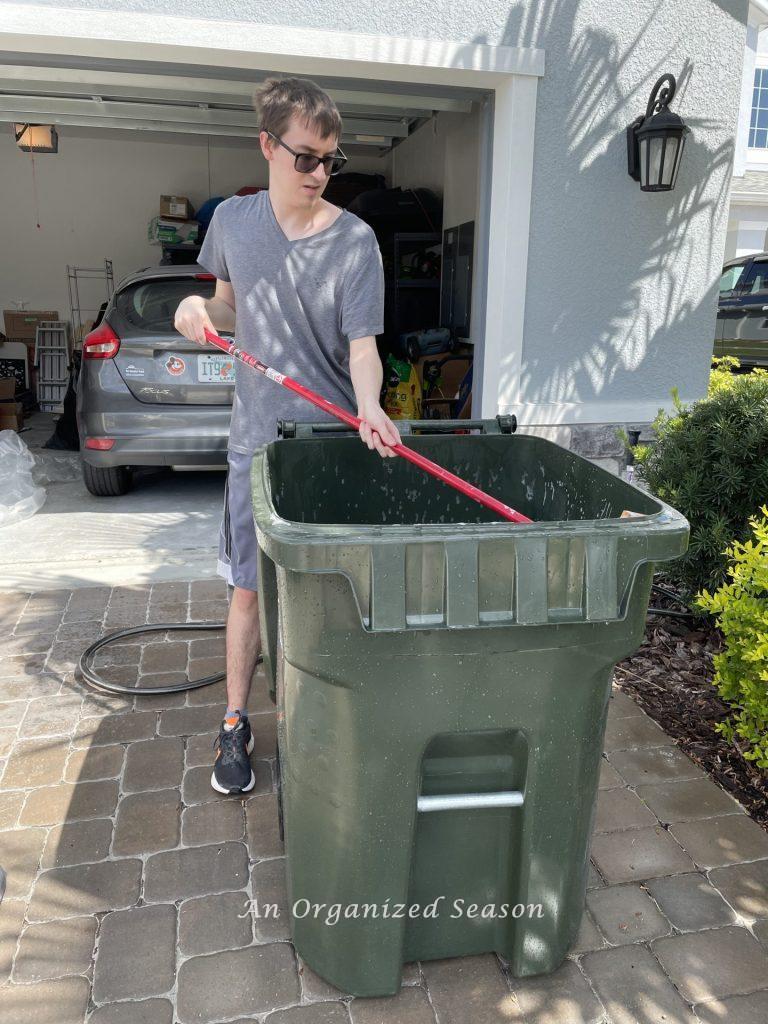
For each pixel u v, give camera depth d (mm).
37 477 6188
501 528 1527
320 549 1445
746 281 10672
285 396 2363
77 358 8148
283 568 1520
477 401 4914
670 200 4578
